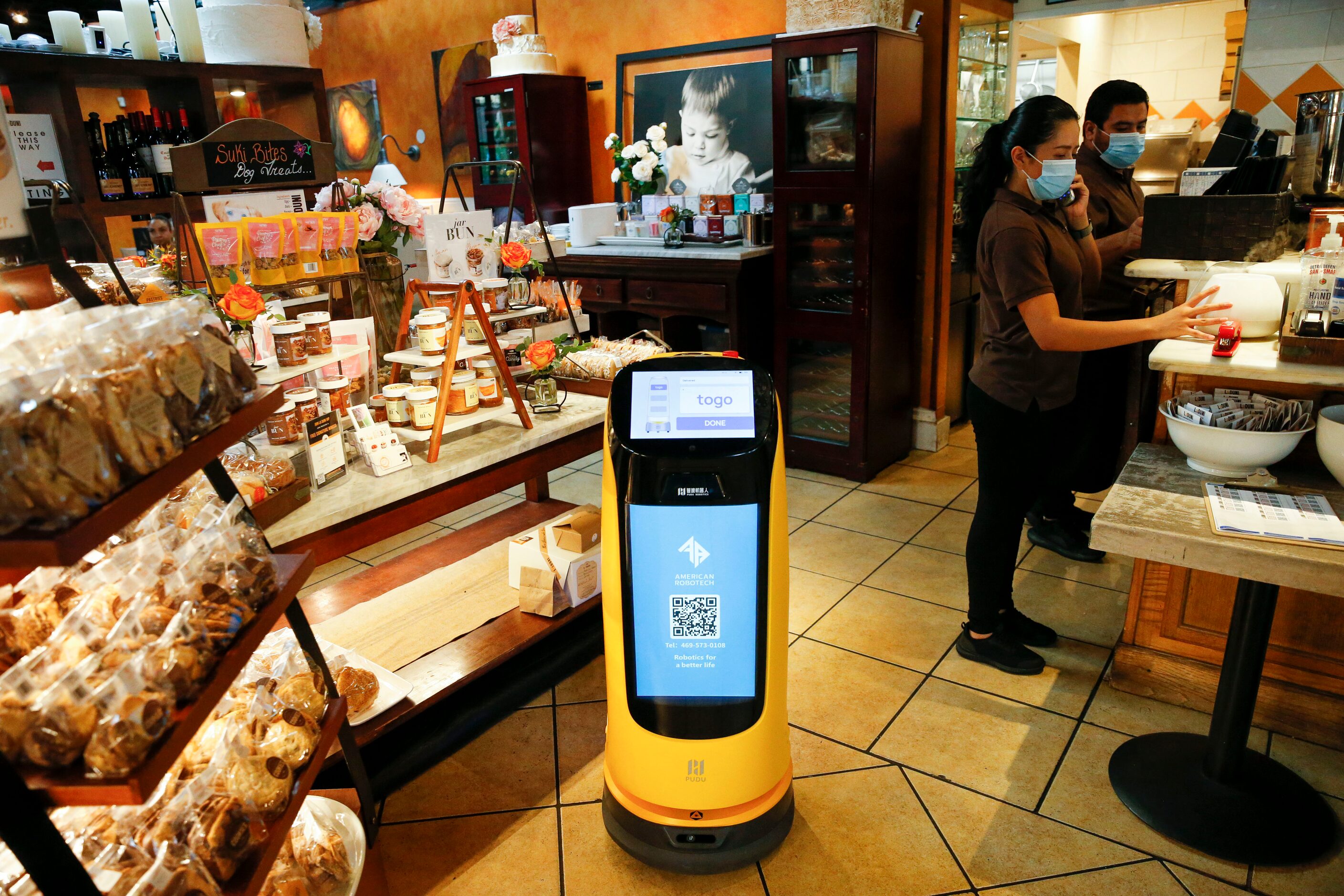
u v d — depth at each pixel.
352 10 7.20
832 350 4.60
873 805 2.27
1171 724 2.55
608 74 5.82
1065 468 2.92
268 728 1.51
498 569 2.92
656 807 2.00
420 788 2.40
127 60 3.49
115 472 1.08
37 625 1.27
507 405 2.82
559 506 3.45
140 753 1.06
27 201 1.50
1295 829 2.09
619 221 5.65
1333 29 3.51
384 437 2.35
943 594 3.35
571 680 2.90
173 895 1.19
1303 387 2.30
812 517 4.14
